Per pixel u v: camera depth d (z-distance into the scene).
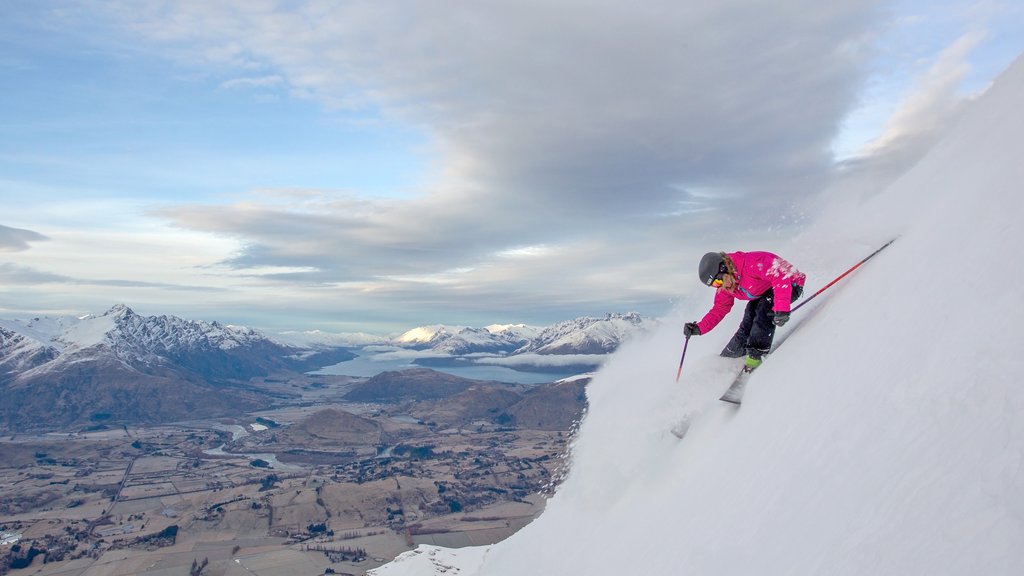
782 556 2.90
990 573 1.73
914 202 6.32
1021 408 2.24
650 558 4.59
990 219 3.74
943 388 2.77
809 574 2.56
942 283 3.64
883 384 3.29
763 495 3.63
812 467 3.33
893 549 2.21
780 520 3.21
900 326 3.70
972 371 2.67
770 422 4.43
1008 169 4.11
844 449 3.15
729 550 3.46
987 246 3.49
